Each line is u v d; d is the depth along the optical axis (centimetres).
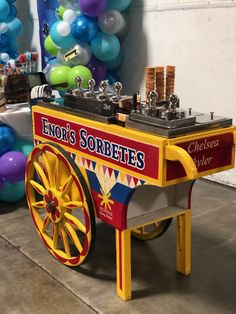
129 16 362
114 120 171
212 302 176
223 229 242
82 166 184
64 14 332
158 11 335
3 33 409
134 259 210
